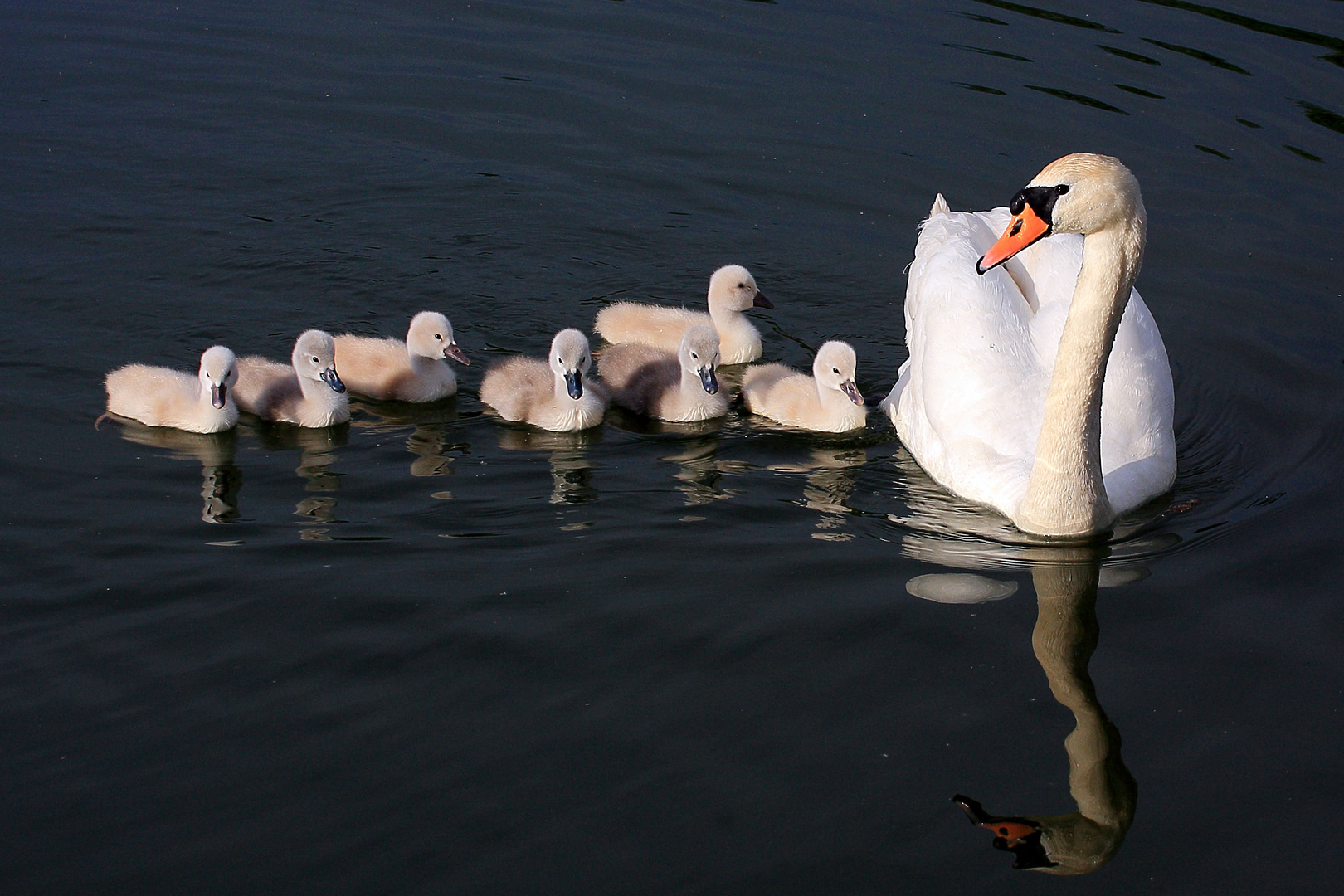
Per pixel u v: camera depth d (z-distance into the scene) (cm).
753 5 1909
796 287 1377
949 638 824
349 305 1316
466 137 1602
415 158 1561
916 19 1853
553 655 802
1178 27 1809
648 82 1705
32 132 1559
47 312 1255
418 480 1036
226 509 973
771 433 1155
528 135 1605
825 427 1152
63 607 843
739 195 1505
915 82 1678
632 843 662
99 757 716
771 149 1569
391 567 895
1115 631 838
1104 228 880
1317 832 680
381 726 739
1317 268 1333
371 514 974
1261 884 649
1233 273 1330
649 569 898
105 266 1338
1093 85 1652
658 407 1179
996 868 653
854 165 1538
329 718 746
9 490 984
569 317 1330
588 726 741
